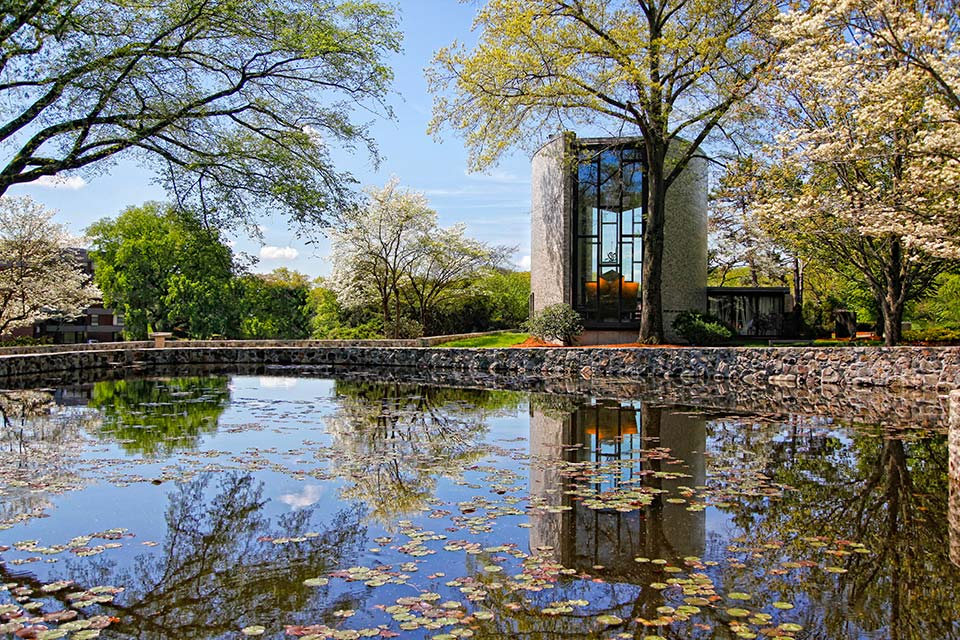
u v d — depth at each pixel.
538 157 23.88
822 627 3.29
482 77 18.81
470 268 32.81
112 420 10.39
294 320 45.09
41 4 7.99
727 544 4.53
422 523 5.00
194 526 4.95
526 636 3.20
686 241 23.17
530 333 22.42
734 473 6.68
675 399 13.03
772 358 16.06
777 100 14.87
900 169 12.80
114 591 3.74
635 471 6.79
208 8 9.12
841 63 9.77
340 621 3.37
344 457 7.53
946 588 3.77
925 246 10.13
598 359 18.59
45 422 10.17
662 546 4.49
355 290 32.50
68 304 24.73
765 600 3.62
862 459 7.32
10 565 4.16
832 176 14.27
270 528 4.89
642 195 22.20
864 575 3.97
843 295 30.59
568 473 6.70
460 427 9.77
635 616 3.41
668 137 18.80
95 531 4.85
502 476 6.57
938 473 6.64
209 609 3.52
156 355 23.36
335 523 5.02
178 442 8.50
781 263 29.16
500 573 3.98
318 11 9.93
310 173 10.29
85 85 8.75
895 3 8.61
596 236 22.41
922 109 9.69
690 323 20.41
